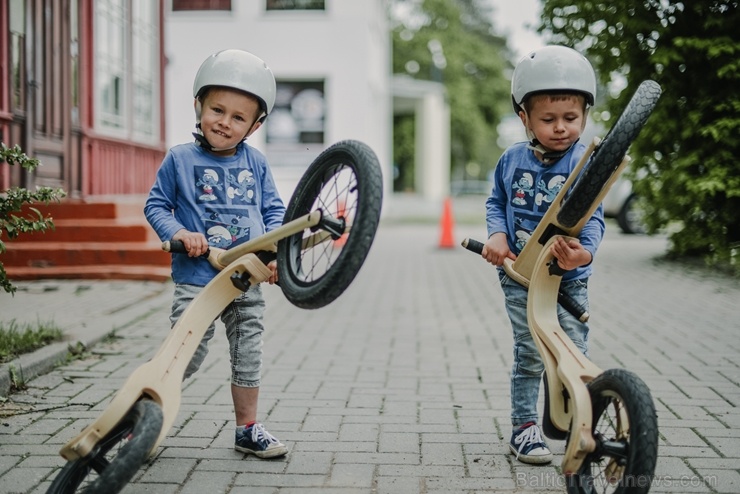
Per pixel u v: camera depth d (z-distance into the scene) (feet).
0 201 13.24
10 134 26.09
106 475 7.86
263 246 9.85
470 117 146.00
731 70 28.30
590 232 10.18
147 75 38.04
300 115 57.62
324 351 18.02
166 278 27.14
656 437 8.09
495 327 21.07
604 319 21.91
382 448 11.49
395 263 36.88
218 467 10.66
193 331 9.68
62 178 29.43
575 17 29.73
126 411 8.72
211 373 15.70
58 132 29.04
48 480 10.15
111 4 33.42
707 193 29.99
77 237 28.25
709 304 24.36
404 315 22.90
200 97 10.60
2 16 25.43
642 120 8.55
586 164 9.62
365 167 9.24
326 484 10.11
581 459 8.58
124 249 27.50
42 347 16.55
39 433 11.99
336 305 24.66
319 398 14.11
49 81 28.37
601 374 8.98
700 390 14.64
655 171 32.12
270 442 10.99
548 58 10.03
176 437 11.86
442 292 27.58
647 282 29.14
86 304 22.74
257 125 10.82
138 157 36.45
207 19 56.85
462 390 14.73
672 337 19.44
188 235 10.04
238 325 11.00
